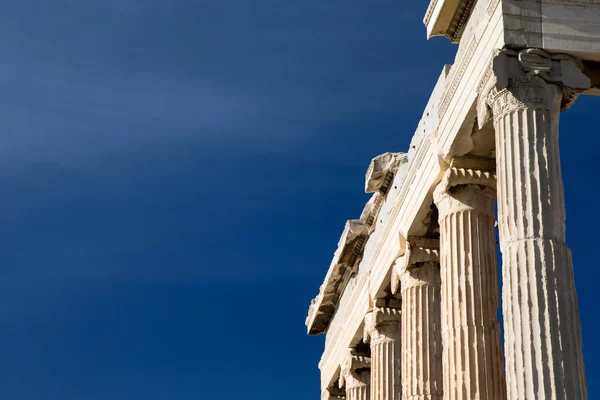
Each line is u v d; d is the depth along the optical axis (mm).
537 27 26984
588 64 27469
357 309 43719
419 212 34406
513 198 25797
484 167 31141
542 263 25000
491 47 27484
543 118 26312
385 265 38719
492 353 29609
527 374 24156
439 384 34562
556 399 23750
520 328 24594
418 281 35688
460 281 30375
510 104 26500
